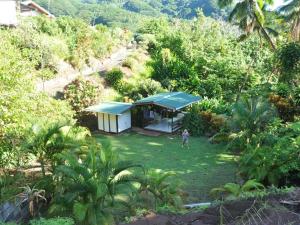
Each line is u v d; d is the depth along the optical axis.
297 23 33.28
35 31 30.39
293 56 26.20
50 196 14.49
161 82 36.47
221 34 47.88
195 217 6.89
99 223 11.77
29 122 15.08
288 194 7.26
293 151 15.12
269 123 20.44
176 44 42.47
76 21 37.25
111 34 43.25
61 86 29.42
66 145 15.33
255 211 6.55
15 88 14.85
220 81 35.81
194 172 19.86
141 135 27.44
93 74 33.19
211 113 28.08
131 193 13.35
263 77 35.66
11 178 14.64
